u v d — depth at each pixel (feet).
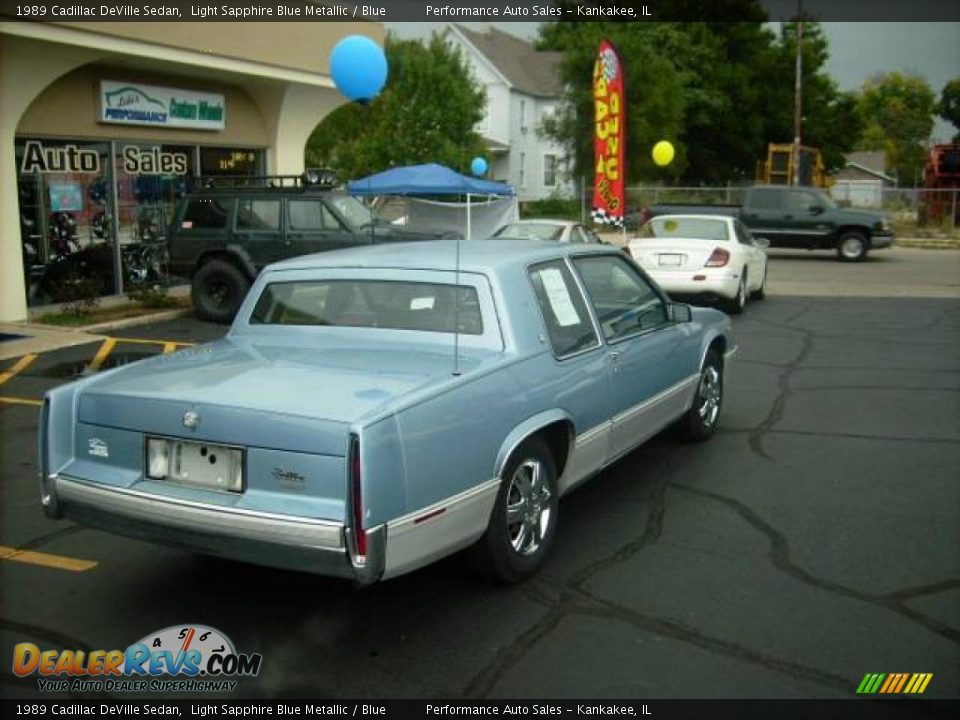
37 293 44.37
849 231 79.36
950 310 47.32
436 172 57.82
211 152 55.01
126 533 12.78
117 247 48.60
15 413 25.99
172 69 48.67
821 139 178.81
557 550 16.03
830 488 19.33
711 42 158.30
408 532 11.73
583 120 125.39
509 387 13.82
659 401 19.08
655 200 122.42
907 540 16.46
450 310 14.99
